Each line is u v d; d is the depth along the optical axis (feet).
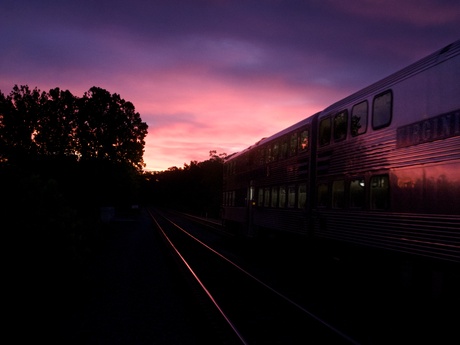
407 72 29.25
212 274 43.88
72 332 23.66
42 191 29.73
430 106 26.55
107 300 31.27
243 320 26.63
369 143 33.63
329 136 41.04
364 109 34.78
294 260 52.39
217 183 248.73
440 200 25.07
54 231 30.53
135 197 219.20
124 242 73.31
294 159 49.42
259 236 64.23
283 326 25.45
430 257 25.75
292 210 49.24
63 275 31.50
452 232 23.95
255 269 48.01
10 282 25.45
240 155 78.69
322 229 41.37
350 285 37.73
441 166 25.18
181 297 32.55
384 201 31.01
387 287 32.12
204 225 127.54
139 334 23.53
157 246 68.44
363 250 34.53
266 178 60.29
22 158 93.66
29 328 23.81
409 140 28.43
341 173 38.14
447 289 24.88
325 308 29.89
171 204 443.32
